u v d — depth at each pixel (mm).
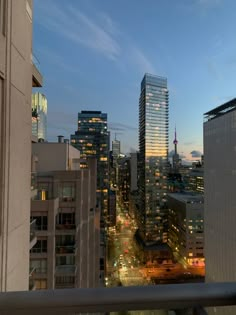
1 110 6410
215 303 1888
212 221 76750
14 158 7219
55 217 27500
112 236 164875
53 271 24953
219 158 72688
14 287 7156
